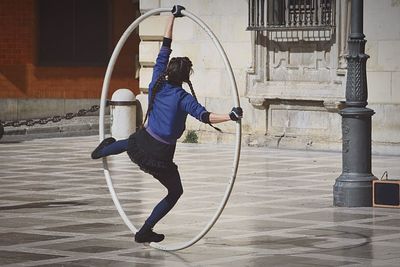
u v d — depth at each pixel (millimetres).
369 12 26812
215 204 18781
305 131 28203
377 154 26844
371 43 26844
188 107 13727
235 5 29234
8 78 38188
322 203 18797
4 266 13438
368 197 18297
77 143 31094
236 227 16344
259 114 28969
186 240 15219
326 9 27469
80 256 14070
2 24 38125
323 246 14688
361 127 18328
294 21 27922
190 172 23562
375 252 14211
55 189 20859
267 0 28312
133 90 37906
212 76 29828
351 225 16422
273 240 15195
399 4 26438
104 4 38000
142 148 13930
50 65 38125
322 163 25156
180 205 18656
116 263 13617
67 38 38125
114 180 22266
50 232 15930
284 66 28469
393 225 16406
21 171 24031
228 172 23516
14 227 16391
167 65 14320
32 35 38125
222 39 29531
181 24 30359
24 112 38125
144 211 18000
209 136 29984
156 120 13883
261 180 22125
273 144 28594
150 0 31156
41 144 30750
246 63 29109
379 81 26797
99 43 38094
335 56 27406
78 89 38000
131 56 37906
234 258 13898
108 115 36938
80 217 17359
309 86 27859
